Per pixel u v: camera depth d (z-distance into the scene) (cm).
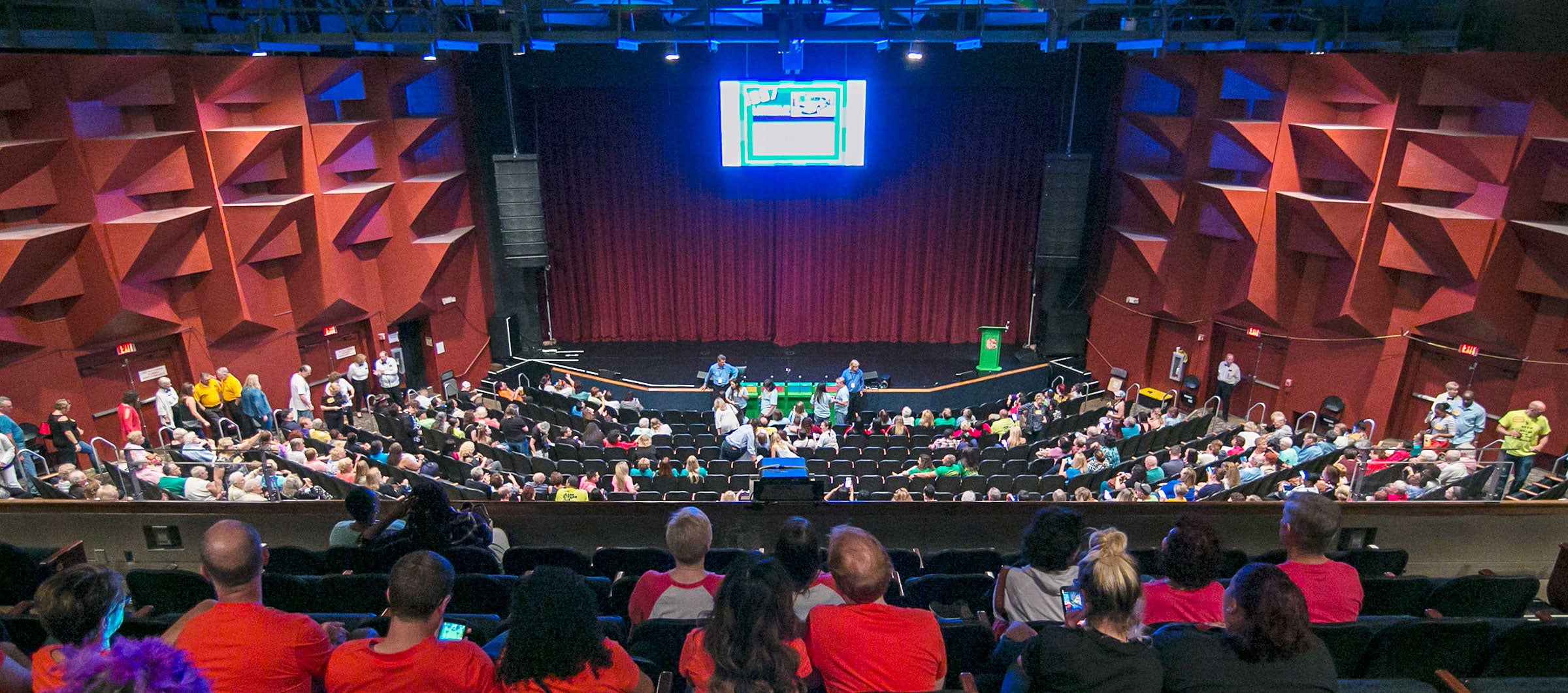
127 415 1283
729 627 273
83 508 682
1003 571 425
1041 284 1969
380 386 1673
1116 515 711
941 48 1827
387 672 285
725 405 1491
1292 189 1538
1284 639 283
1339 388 1580
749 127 1833
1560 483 1210
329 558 600
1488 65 1295
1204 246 1702
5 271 1167
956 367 1945
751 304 2067
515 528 706
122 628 411
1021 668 303
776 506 695
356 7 1264
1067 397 1680
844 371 1745
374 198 1574
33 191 1207
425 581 287
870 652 306
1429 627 399
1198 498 1065
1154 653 291
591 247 1997
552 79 1817
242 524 323
